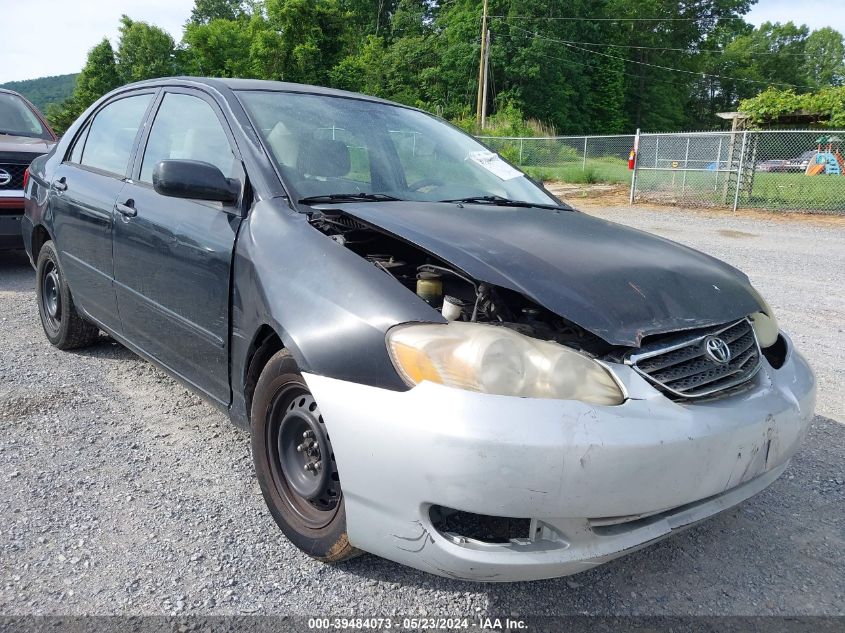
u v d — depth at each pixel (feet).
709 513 7.25
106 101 14.10
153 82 12.51
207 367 9.63
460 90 156.87
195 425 11.58
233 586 7.52
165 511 8.96
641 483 6.39
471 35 155.22
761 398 7.55
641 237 9.52
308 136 10.07
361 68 119.44
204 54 134.00
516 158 79.30
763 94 66.85
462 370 6.38
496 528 6.70
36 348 15.25
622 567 8.26
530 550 6.43
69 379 13.41
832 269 28.58
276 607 7.22
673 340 7.18
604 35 176.76
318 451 7.74
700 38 221.05
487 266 7.23
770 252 32.83
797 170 52.54
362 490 6.76
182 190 8.74
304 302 7.56
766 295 23.47
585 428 6.21
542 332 7.23
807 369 8.76
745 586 7.94
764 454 7.37
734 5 220.23
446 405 6.23
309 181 9.37
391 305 7.02
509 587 7.76
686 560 8.44
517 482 6.07
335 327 7.14
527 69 151.64
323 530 7.66
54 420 11.54
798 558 8.55
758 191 53.26
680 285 7.81
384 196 9.70
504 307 7.43
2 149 21.13
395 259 8.62
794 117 65.67
